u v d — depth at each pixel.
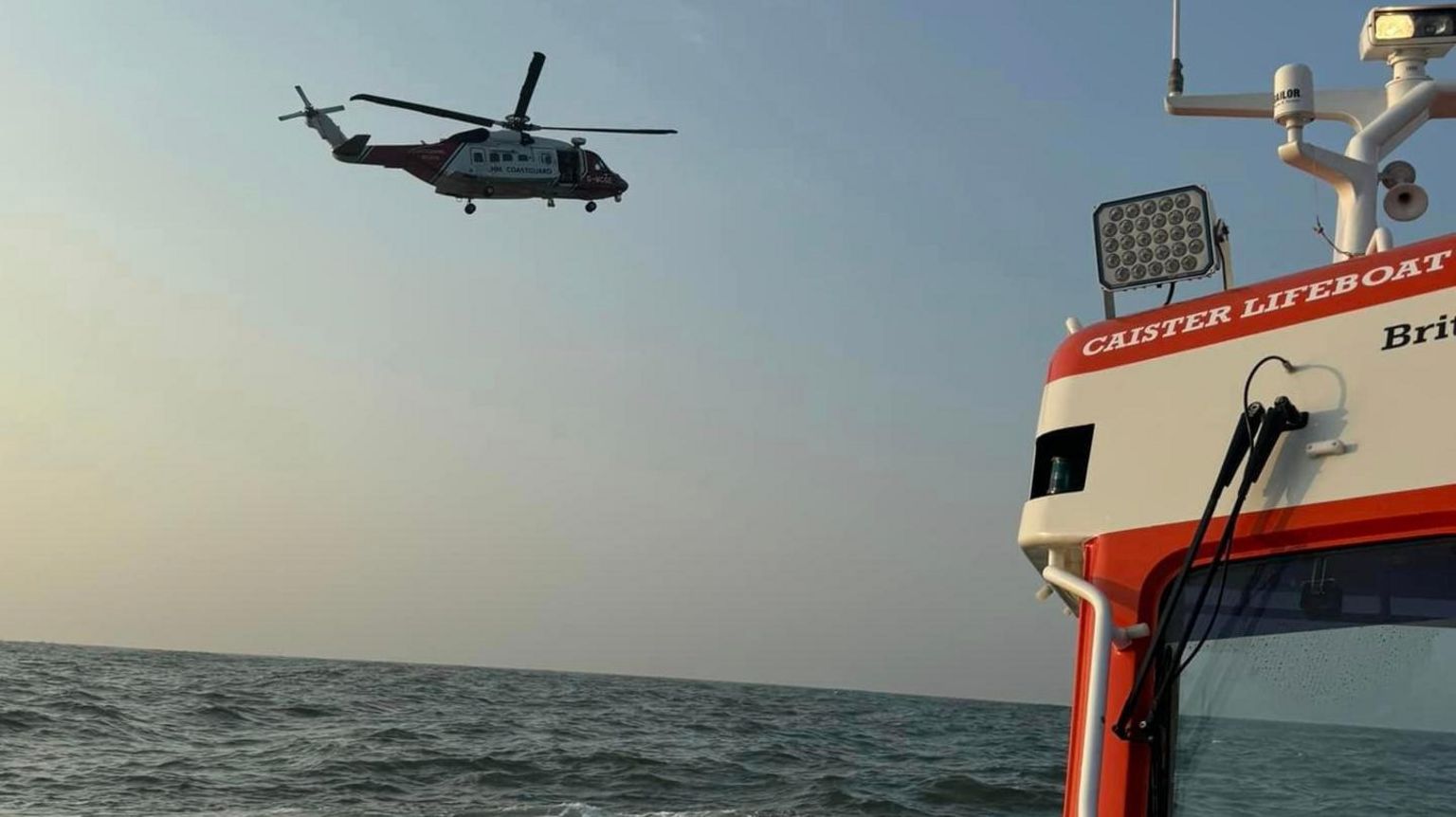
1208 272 2.83
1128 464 2.73
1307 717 2.43
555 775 25.34
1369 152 3.49
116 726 32.19
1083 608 2.72
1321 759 2.41
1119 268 2.91
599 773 25.86
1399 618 2.37
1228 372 2.65
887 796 23.42
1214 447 2.63
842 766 29.84
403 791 22.44
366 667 107.75
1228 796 2.46
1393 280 2.50
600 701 59.72
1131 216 2.92
